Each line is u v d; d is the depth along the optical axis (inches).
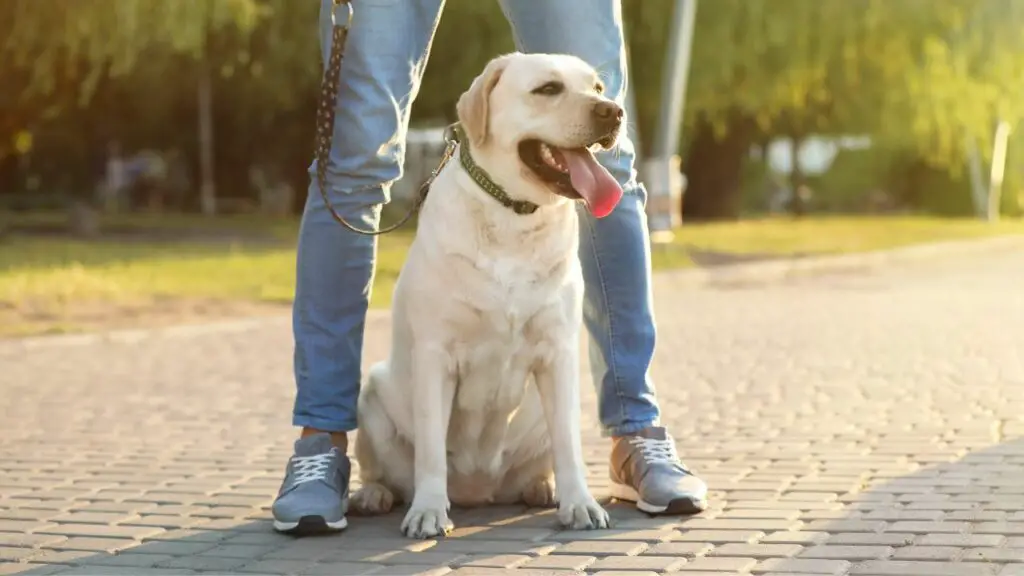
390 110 160.9
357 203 162.1
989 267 730.2
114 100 1143.6
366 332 408.2
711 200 1226.6
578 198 143.5
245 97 1111.6
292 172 1291.8
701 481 160.6
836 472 180.9
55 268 569.6
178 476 190.4
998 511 151.6
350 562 138.2
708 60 911.7
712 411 247.8
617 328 167.5
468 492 163.8
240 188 1391.5
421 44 163.3
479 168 146.7
